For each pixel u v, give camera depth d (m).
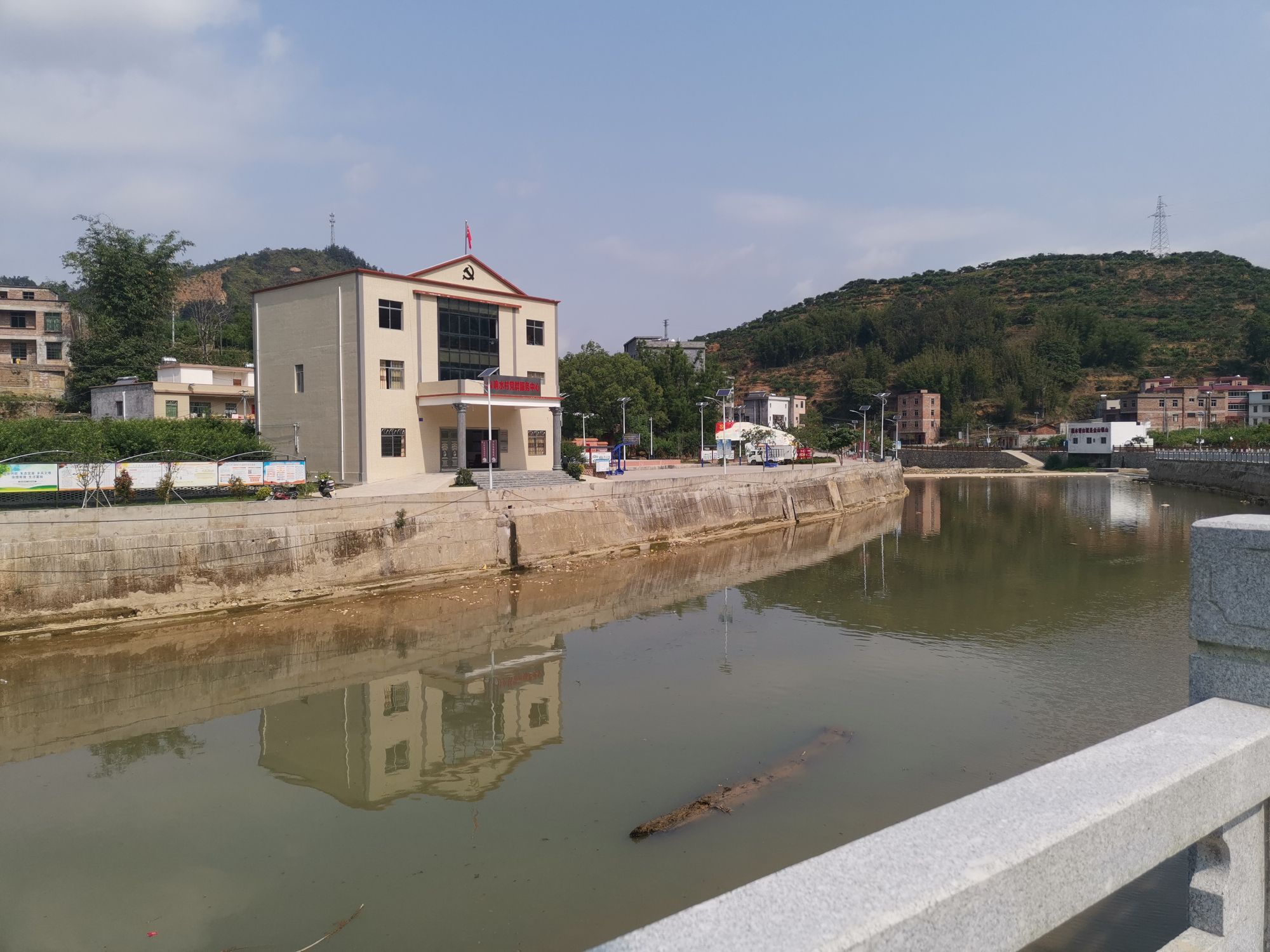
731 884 11.91
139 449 39.12
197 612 26.67
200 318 89.19
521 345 50.44
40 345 67.81
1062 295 191.00
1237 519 3.58
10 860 12.78
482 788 15.23
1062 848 2.45
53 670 22.00
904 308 182.38
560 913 11.23
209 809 14.48
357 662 23.38
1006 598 32.41
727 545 47.88
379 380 43.44
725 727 18.22
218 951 10.51
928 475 117.50
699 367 144.00
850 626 27.86
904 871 2.27
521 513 37.28
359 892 11.81
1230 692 3.52
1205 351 156.25
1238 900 3.30
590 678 21.89
